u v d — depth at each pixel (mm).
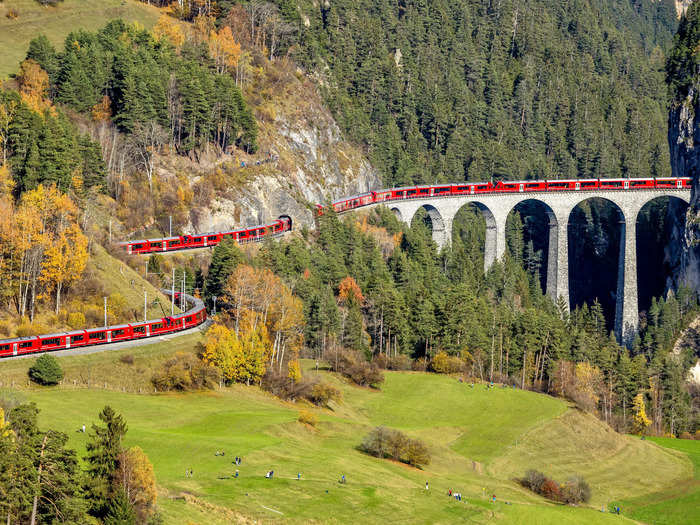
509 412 149000
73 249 141500
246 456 95125
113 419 75312
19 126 158750
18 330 125250
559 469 129625
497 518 93812
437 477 110188
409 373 167000
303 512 82625
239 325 146250
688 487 128750
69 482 69000
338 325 168625
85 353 123062
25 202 139625
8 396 95250
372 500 89750
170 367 124062
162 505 76875
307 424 116688
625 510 117875
